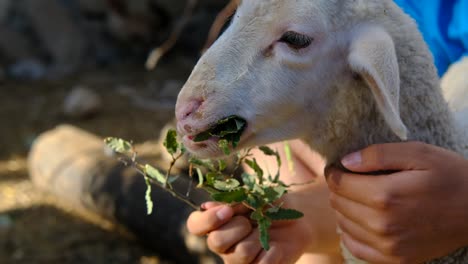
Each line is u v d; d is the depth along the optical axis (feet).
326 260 2.85
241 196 2.37
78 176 4.95
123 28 9.23
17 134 6.81
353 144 2.37
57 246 4.57
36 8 9.26
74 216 5.01
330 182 2.37
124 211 4.44
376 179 2.26
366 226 2.29
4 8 9.25
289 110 2.32
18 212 5.09
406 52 2.34
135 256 4.40
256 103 2.30
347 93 2.33
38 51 9.29
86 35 9.36
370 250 2.32
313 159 2.88
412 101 2.36
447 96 2.89
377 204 2.25
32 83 8.63
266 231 2.36
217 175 2.45
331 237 2.73
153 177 2.48
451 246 2.30
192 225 2.50
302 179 2.87
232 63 2.31
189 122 2.30
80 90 7.33
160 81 8.46
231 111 2.30
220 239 2.46
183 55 9.18
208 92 2.30
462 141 2.47
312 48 2.29
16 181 5.65
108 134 6.65
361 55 2.22
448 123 2.43
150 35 9.32
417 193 2.23
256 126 2.32
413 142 2.28
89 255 4.44
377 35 2.24
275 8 2.30
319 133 2.37
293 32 2.28
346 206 2.33
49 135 5.62
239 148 2.35
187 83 2.34
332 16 2.30
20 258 4.40
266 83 2.30
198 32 8.99
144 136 6.54
